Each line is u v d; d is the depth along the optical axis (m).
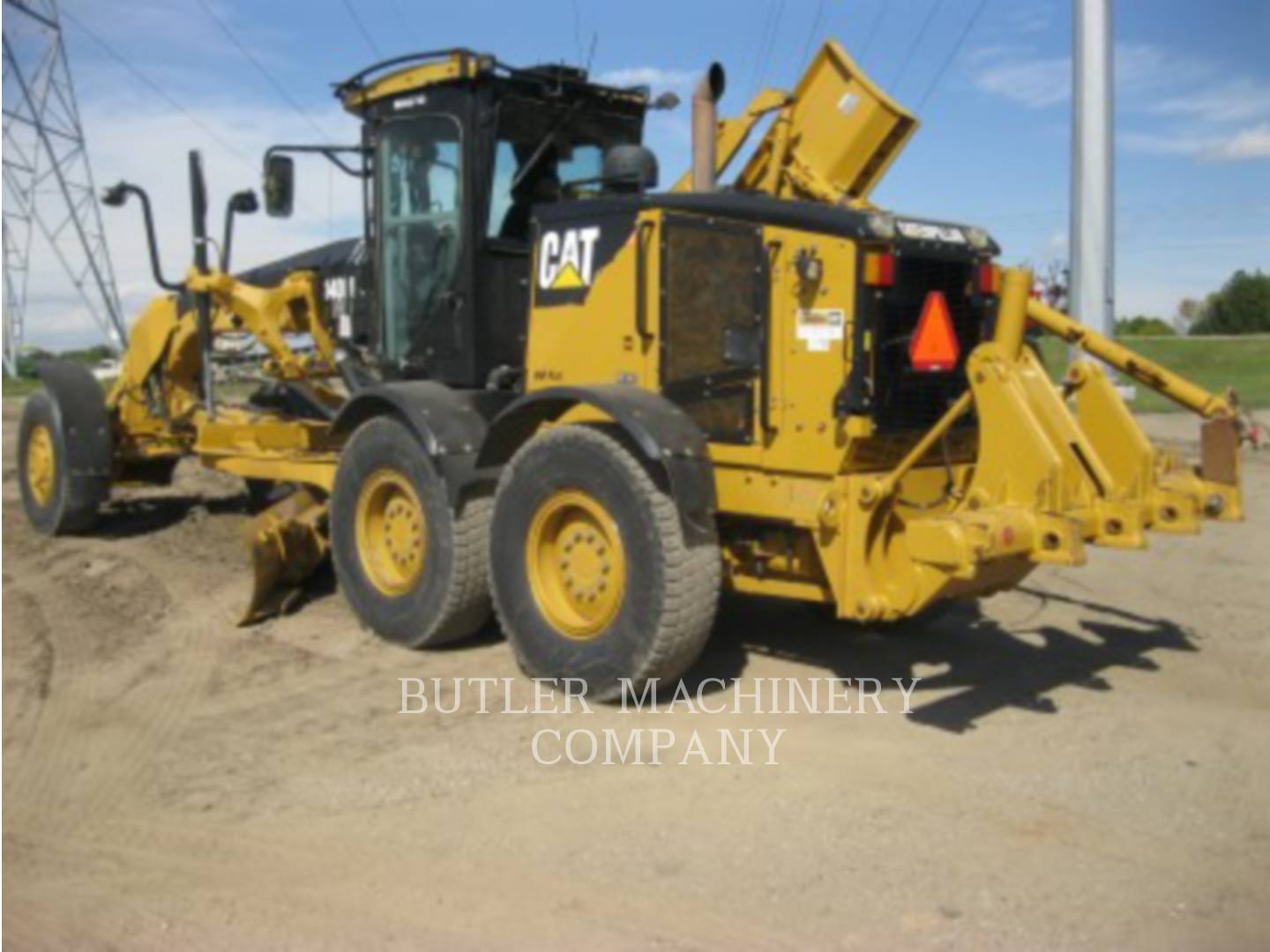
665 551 5.40
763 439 5.65
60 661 6.68
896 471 5.36
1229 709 5.72
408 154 7.35
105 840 4.45
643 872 4.10
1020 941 3.65
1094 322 15.35
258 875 4.13
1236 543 9.50
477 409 6.82
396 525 6.85
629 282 6.02
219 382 9.50
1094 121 15.18
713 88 6.62
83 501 9.77
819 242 5.41
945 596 5.74
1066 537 4.90
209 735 5.49
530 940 3.68
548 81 7.14
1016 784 4.81
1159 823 4.46
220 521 10.48
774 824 4.45
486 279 7.11
